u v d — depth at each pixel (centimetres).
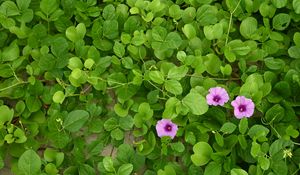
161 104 80
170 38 83
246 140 76
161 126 76
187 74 81
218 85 80
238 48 83
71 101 81
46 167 73
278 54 86
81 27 83
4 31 85
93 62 79
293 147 77
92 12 87
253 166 74
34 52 82
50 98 79
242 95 77
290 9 90
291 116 77
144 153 76
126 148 75
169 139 76
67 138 76
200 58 80
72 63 79
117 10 88
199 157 73
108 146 81
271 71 84
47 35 85
